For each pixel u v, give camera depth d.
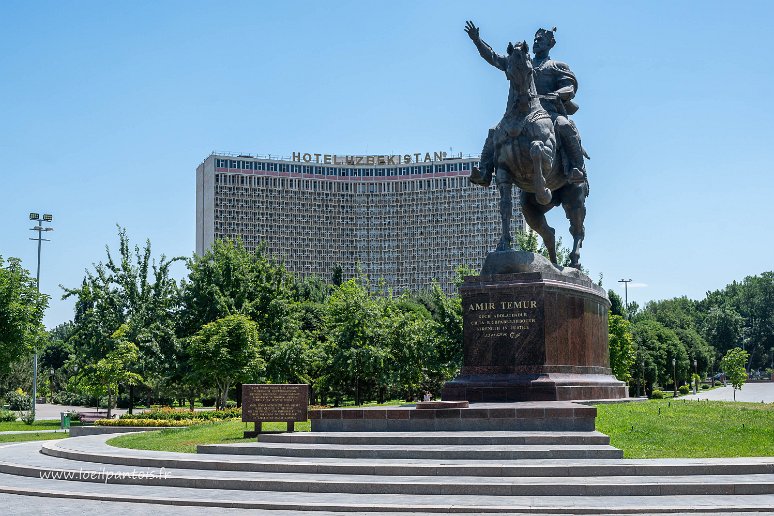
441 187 126.25
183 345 43.16
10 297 46.41
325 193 127.94
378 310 43.28
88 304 48.94
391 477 13.05
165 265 45.84
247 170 124.25
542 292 18.48
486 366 18.62
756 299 146.75
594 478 12.69
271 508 11.59
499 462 13.58
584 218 21.89
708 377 134.12
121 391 49.47
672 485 11.98
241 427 21.12
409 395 51.97
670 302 151.62
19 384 68.06
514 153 19.53
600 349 20.58
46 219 62.09
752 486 12.01
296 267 125.44
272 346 43.69
